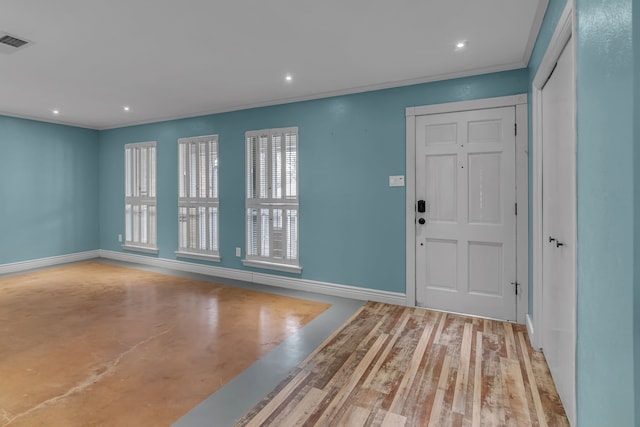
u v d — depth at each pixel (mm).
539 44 2418
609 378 1120
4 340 2736
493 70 3117
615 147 1053
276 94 3965
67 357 2461
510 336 2799
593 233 1272
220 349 2594
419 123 3467
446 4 2139
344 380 2164
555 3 1893
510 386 2082
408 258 3541
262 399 1969
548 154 2275
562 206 1895
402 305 3576
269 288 4258
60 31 2453
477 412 1846
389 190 3629
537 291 2525
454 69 3180
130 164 5750
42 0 2057
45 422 1755
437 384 2111
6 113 4934
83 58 2936
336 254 3947
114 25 2373
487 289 3221
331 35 2539
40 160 5406
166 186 5312
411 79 3418
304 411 1860
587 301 1346
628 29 950
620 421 1031
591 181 1285
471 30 2471
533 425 1741
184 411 1856
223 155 4738
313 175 4059
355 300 3773
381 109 3648
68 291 4109
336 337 2805
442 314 3307
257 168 4469
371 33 2512
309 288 4125
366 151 3738
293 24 2377
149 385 2107
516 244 3092
